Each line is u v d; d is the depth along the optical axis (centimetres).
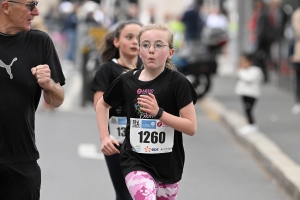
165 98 1191
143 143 1202
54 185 1939
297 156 2228
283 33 4409
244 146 2591
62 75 1164
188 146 2606
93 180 2012
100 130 1250
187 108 1188
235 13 5544
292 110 3372
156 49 1181
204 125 3144
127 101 1215
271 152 2267
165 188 1220
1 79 1114
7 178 1132
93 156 2358
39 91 1152
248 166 2256
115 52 1450
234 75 5472
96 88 1398
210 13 5866
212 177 2083
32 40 1144
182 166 1233
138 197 1166
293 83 3978
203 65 3806
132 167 1197
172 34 1204
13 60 1120
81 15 5972
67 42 6406
